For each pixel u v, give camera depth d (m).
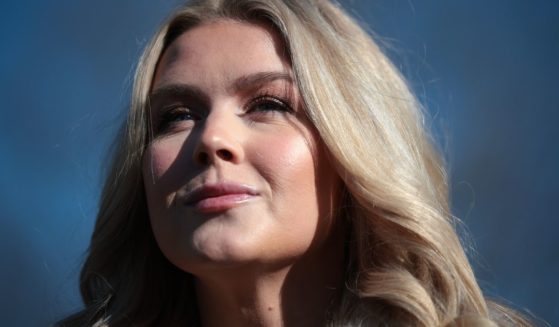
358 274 3.91
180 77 4.00
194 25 4.20
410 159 4.08
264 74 3.90
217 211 3.69
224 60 3.96
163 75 4.10
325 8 4.27
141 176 4.25
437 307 3.83
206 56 4.01
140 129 4.17
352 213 3.99
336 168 3.89
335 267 3.98
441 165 4.51
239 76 3.91
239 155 3.74
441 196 4.47
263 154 3.76
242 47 3.99
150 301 4.30
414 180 4.03
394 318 3.76
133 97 4.20
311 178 3.84
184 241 3.72
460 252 3.99
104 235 4.36
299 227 3.77
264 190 3.74
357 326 3.77
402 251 3.91
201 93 3.94
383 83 4.20
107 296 4.31
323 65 3.98
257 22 4.08
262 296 3.85
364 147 3.93
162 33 4.23
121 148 4.31
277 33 4.05
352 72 4.07
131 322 4.25
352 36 4.25
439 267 3.87
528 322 4.12
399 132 4.13
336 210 3.95
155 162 3.89
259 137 3.80
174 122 3.99
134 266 4.33
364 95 4.05
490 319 3.90
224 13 4.14
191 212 3.73
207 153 3.73
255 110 3.92
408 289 3.76
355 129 3.93
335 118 3.89
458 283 3.89
